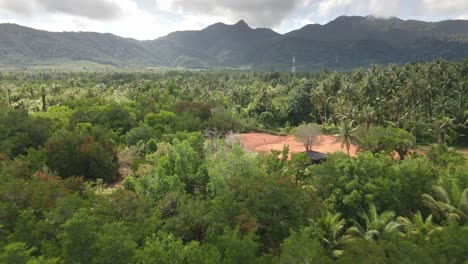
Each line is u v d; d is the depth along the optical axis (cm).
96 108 6234
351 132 4656
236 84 13238
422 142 6319
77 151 3812
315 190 2825
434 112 6694
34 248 1399
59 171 3769
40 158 3722
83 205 1944
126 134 5400
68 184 2703
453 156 4303
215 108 7462
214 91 11662
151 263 1369
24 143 4203
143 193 2705
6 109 5197
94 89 9994
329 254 1989
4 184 2255
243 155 2992
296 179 3116
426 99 7044
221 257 1535
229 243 1516
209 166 3033
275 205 2119
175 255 1455
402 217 2311
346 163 2775
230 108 8919
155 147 4738
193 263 1469
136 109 6862
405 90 6894
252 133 7481
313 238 1927
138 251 1423
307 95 8631
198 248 1584
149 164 3966
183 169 3094
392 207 2497
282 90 10862
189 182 3011
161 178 2638
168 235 1634
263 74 17200
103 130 5088
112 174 3969
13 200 2056
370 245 1712
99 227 1672
